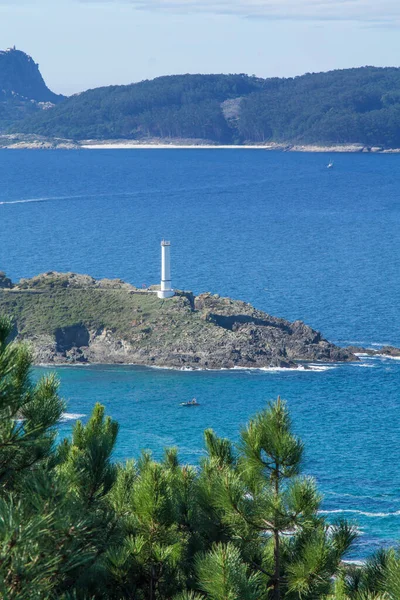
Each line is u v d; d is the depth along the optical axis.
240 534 58.34
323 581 55.62
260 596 53.66
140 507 57.38
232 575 51.19
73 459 55.25
